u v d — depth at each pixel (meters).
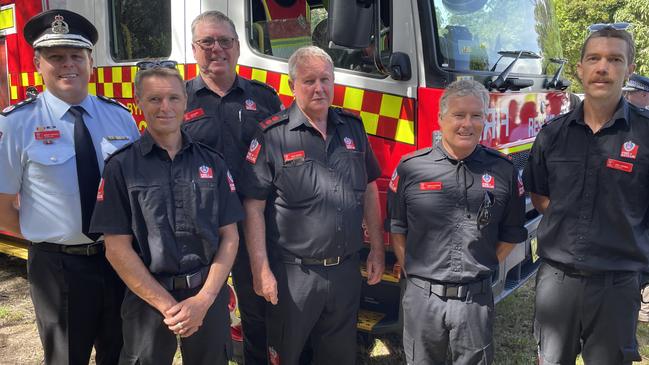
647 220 2.36
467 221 2.42
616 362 2.40
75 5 4.08
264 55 3.34
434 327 2.49
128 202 2.19
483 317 2.45
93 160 2.46
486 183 2.42
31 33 2.43
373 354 3.55
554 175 2.43
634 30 17.28
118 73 3.87
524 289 4.72
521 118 3.40
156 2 3.62
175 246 2.20
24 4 4.21
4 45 4.48
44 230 2.39
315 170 2.51
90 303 2.49
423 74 2.89
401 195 2.55
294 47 3.32
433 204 2.44
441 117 2.42
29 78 4.28
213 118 2.82
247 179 2.57
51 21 2.39
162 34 3.61
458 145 2.36
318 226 2.50
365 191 2.67
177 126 2.22
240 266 2.89
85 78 2.49
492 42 3.31
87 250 2.45
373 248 2.72
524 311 4.31
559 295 2.46
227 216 2.34
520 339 3.86
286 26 3.35
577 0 18.17
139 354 2.28
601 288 2.36
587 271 2.36
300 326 2.58
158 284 2.18
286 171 2.51
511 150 3.31
